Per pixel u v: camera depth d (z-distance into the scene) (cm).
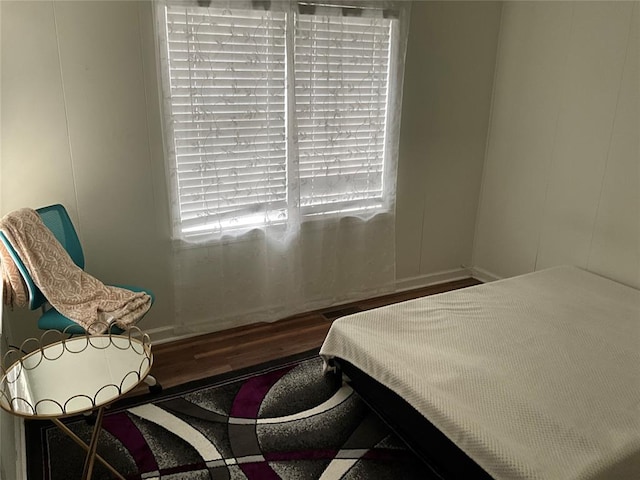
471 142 362
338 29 283
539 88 326
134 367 177
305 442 211
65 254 227
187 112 258
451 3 321
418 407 184
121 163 257
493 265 381
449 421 171
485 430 165
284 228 299
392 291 357
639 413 176
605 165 295
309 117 290
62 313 212
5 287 212
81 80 238
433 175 354
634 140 279
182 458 201
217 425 221
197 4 245
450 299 267
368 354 211
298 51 276
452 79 338
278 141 283
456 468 176
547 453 155
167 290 287
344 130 304
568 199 319
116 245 267
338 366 243
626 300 268
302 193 303
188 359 273
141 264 276
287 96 278
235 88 265
